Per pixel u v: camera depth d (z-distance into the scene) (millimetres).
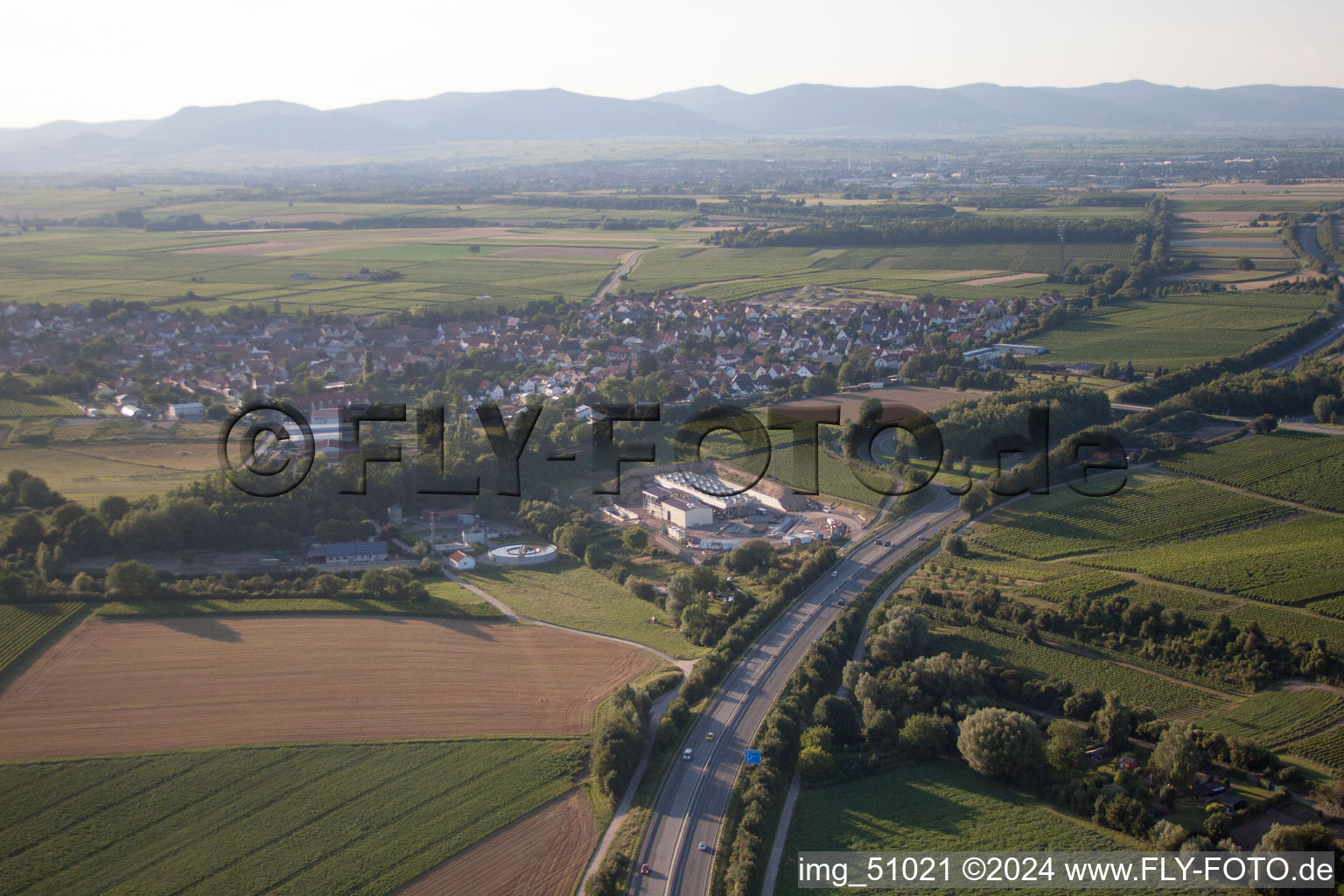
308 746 140375
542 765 136375
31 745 139000
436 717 148125
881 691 151500
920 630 167500
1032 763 133500
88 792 129750
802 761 135875
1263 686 154250
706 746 140750
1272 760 133375
